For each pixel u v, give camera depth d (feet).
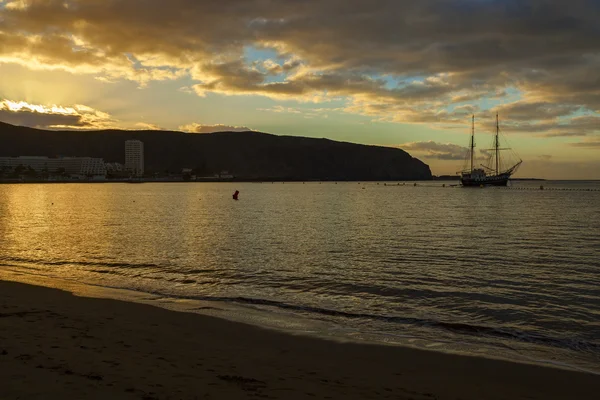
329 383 26.61
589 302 51.75
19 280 59.88
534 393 26.48
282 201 305.53
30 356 28.32
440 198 351.67
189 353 31.42
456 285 60.39
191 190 563.89
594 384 28.04
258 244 100.42
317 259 80.79
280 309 47.37
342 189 604.90
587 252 88.63
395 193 462.60
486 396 25.79
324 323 42.14
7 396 21.91
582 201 303.89
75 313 41.55
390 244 100.17
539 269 71.56
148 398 22.43
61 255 84.58
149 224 148.36
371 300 52.65
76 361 27.81
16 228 134.82
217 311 45.52
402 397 24.98
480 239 108.78
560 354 34.71
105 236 115.24
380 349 34.19
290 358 31.53
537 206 248.73
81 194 424.46
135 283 60.34
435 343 36.73
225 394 23.67
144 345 32.68
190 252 88.74
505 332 40.34
